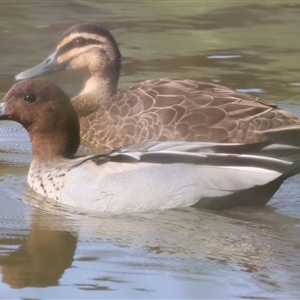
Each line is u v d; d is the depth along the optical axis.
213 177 11.60
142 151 12.03
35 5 25.17
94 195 11.88
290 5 26.06
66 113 12.96
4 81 18.42
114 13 24.52
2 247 10.70
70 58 16.66
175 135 13.85
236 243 10.81
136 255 10.42
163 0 26.36
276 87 18.00
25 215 11.80
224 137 13.60
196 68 19.41
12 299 9.23
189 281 9.62
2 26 22.73
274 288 9.45
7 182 13.26
